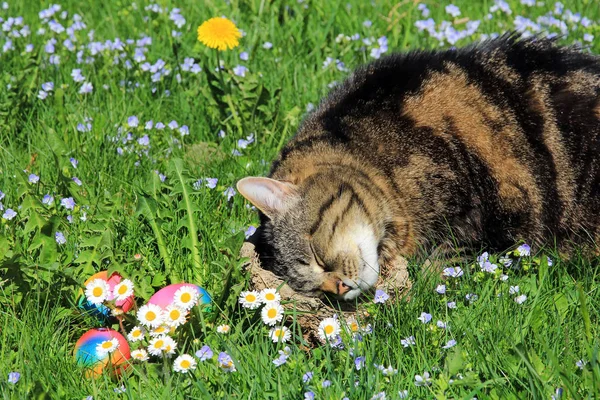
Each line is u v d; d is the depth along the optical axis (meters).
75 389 1.84
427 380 1.79
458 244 2.07
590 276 1.98
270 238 2.06
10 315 1.93
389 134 2.07
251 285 1.96
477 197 2.05
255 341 1.88
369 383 1.79
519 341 1.85
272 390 1.81
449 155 2.05
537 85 2.09
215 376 1.82
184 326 1.89
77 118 2.34
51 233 1.99
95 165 2.23
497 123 2.06
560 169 2.07
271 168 2.15
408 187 2.05
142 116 2.38
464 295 1.95
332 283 2.01
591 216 2.09
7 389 1.82
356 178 2.04
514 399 1.78
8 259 1.92
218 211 2.13
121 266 1.95
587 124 2.08
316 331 1.92
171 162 2.07
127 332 1.93
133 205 2.14
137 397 1.82
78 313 1.95
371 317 1.92
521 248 2.00
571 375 1.78
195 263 2.02
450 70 2.10
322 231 2.03
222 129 2.35
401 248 2.07
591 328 1.87
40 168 2.22
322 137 2.10
